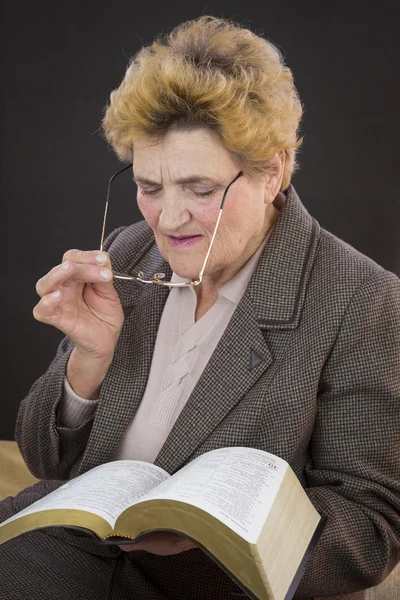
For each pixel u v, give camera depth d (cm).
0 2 318
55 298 141
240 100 133
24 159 330
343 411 149
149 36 313
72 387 158
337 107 305
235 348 151
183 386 157
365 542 144
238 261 158
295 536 125
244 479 125
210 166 136
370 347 147
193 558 153
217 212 140
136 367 161
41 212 334
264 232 162
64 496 130
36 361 346
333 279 151
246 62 139
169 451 149
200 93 131
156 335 163
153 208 144
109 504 127
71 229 334
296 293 153
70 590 151
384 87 301
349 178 309
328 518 142
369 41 299
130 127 138
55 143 327
